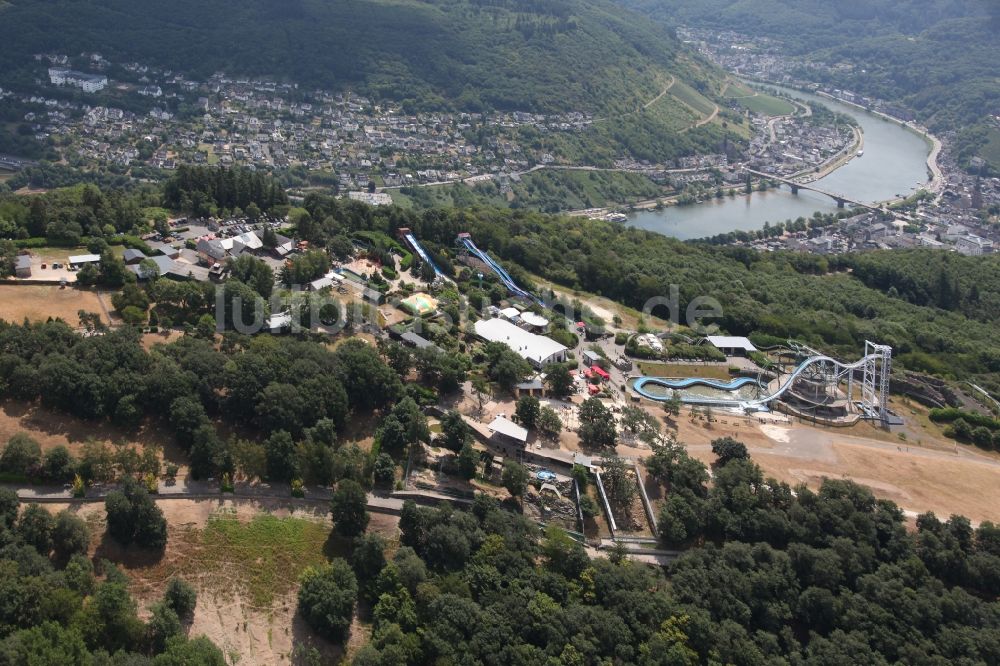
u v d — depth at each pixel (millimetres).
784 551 189375
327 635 151250
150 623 140375
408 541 174000
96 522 162875
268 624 152500
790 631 173750
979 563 188500
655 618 165250
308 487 187250
